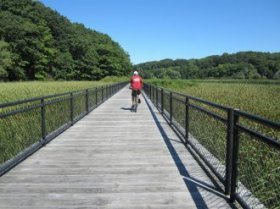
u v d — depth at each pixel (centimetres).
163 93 1449
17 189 506
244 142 464
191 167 623
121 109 1769
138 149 782
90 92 1645
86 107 1511
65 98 1048
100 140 898
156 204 446
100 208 435
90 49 9538
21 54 6756
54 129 1006
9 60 5947
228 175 469
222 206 438
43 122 818
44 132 827
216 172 531
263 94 2612
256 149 458
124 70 12319
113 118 1378
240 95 2348
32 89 1880
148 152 750
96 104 1870
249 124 714
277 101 1872
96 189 506
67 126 1104
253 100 1895
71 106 1168
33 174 583
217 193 485
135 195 480
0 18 6625
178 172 591
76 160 681
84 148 796
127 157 705
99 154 734
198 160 667
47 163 656
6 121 709
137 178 559
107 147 807
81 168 621
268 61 15938
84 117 1413
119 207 438
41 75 7331
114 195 480
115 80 8088
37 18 7688
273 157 427
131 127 1129
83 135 976
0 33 6438
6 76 6166
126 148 794
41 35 7494
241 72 15575
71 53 9106
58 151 763
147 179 553
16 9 7331
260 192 433
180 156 710
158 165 639
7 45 6088
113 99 2589
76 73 9050
